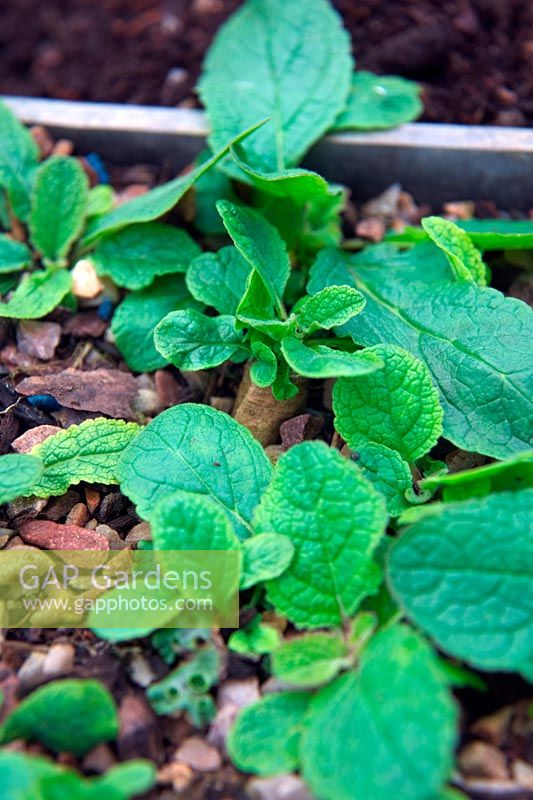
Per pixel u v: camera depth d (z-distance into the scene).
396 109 0.37
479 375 0.31
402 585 0.27
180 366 0.31
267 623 0.29
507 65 0.40
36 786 0.25
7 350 0.34
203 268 0.33
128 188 0.38
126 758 0.27
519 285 0.35
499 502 0.28
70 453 0.31
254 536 0.29
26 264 0.35
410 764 0.25
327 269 0.34
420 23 0.40
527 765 0.27
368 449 0.30
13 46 0.43
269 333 0.31
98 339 0.34
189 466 0.30
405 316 0.33
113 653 0.29
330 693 0.27
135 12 0.43
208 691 0.28
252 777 0.27
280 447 0.32
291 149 0.36
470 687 0.28
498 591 0.27
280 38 0.37
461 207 0.38
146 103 0.41
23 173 0.36
